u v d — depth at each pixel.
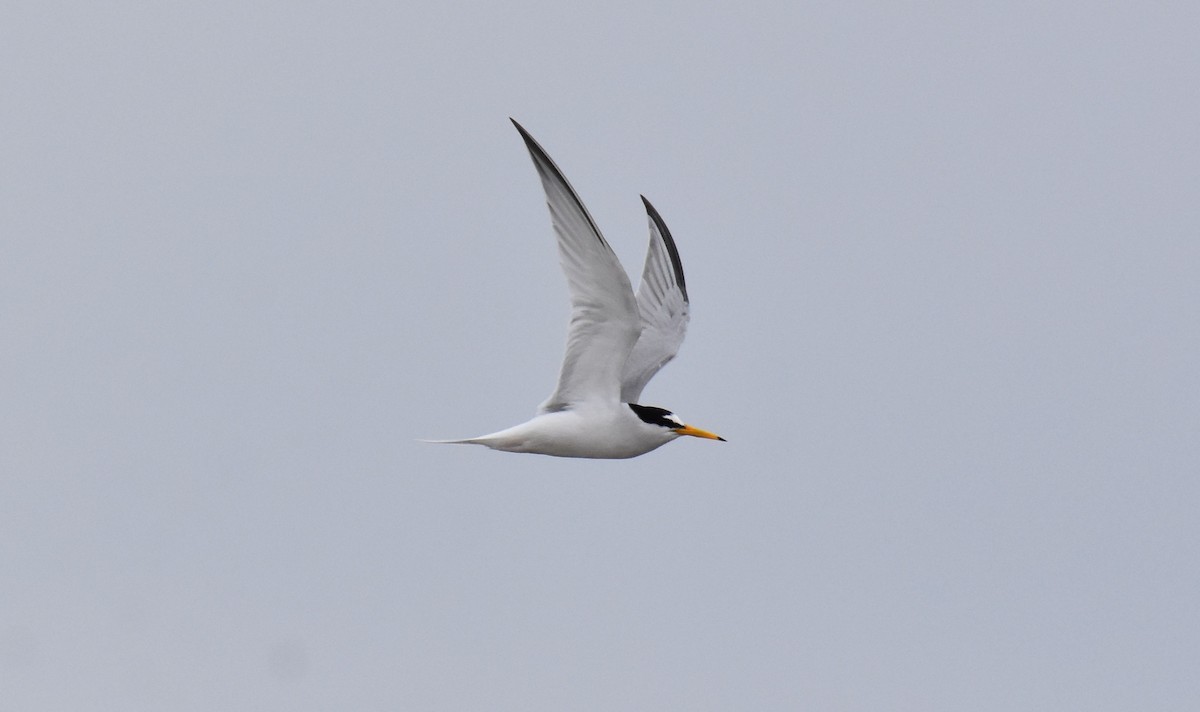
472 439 14.43
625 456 14.97
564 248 13.59
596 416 14.48
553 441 14.46
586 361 14.40
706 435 14.93
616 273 13.52
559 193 13.14
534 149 12.97
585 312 14.03
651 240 16.89
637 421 14.72
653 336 16.67
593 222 13.05
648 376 16.52
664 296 16.86
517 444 14.48
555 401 14.68
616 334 14.19
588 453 14.72
